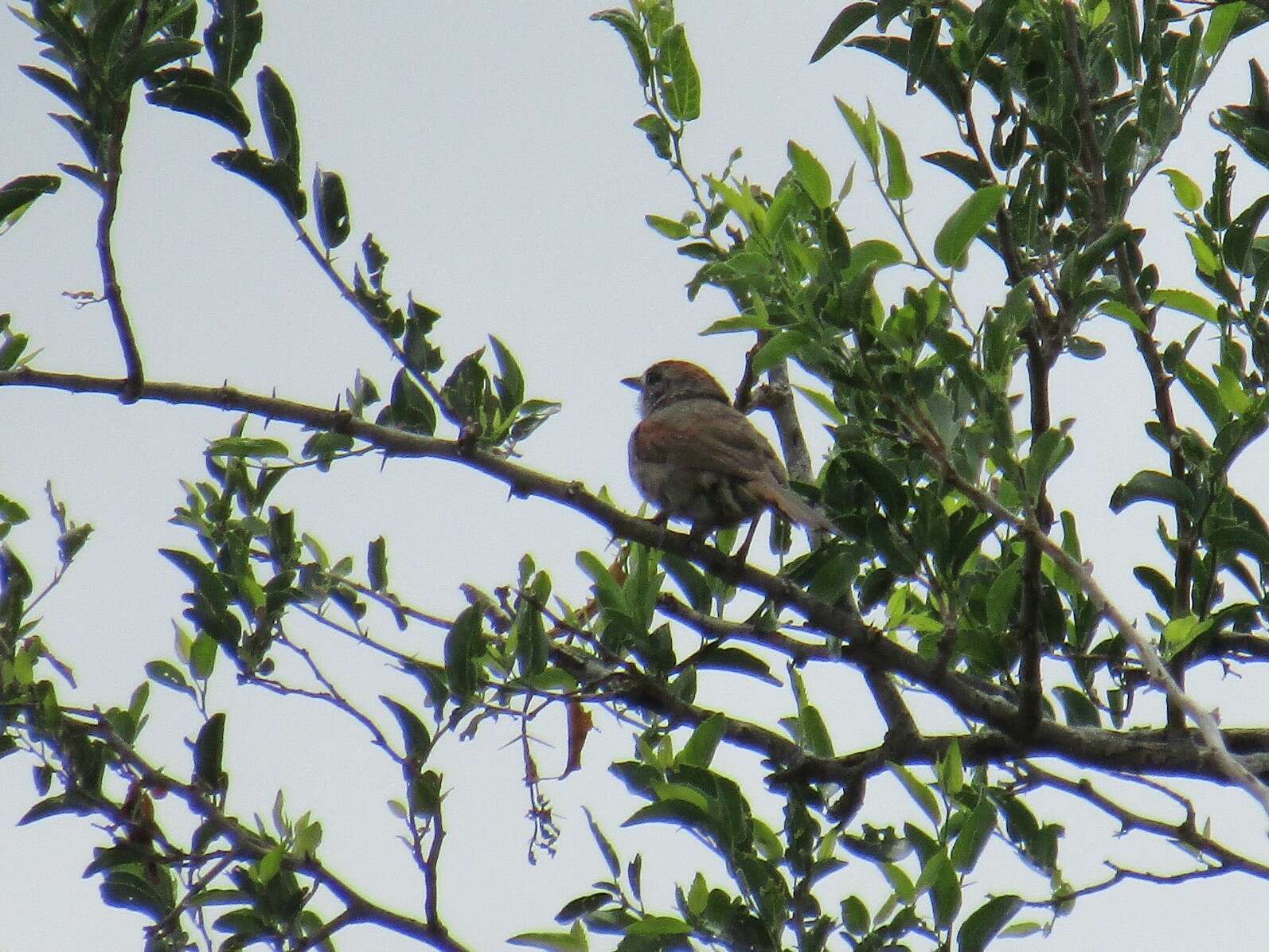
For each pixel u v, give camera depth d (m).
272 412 10.27
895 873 9.33
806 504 11.55
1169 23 11.92
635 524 10.99
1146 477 10.70
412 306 10.56
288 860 9.77
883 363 9.66
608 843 9.57
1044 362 10.20
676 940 8.83
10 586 10.91
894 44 10.42
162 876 10.43
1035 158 10.66
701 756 10.06
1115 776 10.71
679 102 12.80
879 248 9.72
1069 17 10.88
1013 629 10.96
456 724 10.16
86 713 10.48
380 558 11.50
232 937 9.80
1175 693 8.34
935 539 10.33
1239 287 11.16
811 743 11.62
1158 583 11.26
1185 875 10.39
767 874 8.98
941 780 9.48
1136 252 11.34
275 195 10.22
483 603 11.45
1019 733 10.70
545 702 10.59
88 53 9.16
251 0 9.87
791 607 11.16
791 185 11.21
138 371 9.91
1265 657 10.94
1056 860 10.72
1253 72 11.24
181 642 11.14
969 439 9.63
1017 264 10.33
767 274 10.02
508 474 10.65
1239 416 10.83
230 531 11.37
